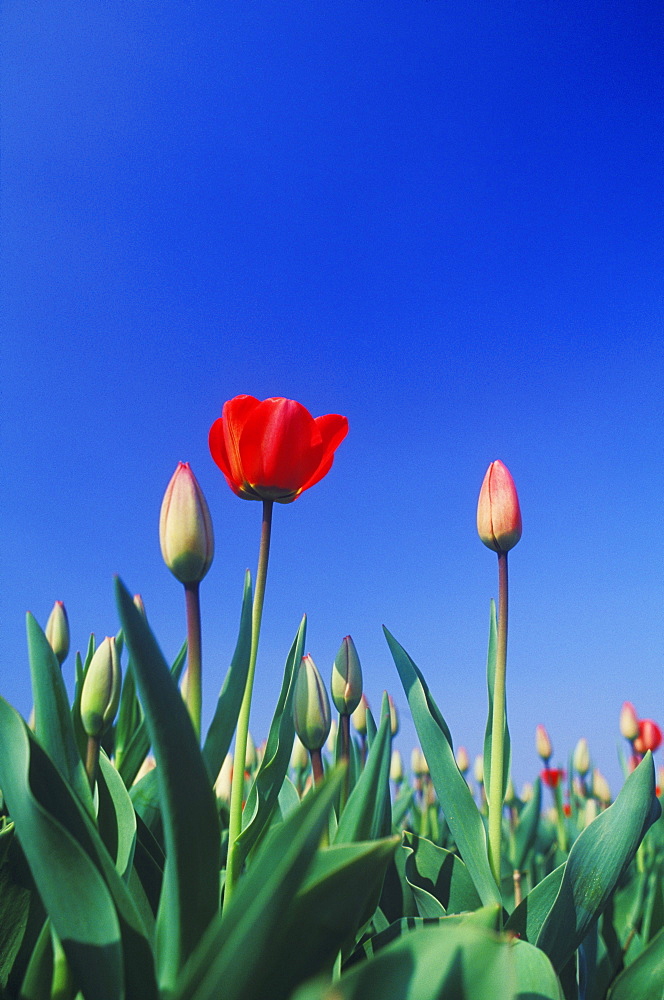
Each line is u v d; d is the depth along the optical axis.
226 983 0.18
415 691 0.47
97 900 0.24
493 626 0.51
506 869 0.84
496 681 0.44
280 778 0.40
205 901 0.25
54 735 0.32
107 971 0.24
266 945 0.18
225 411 0.42
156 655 0.25
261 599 0.41
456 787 0.44
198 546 0.33
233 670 0.39
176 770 0.25
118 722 0.59
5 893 0.33
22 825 0.25
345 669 0.48
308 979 0.22
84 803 0.32
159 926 0.29
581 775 1.04
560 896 0.37
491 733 0.50
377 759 0.37
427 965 0.18
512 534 0.44
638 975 0.40
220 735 0.38
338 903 0.22
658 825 0.85
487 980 0.18
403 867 0.49
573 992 0.42
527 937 0.39
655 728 1.01
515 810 0.93
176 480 0.34
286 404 0.41
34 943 0.33
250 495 0.42
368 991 0.18
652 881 0.65
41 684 0.33
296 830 0.19
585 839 0.39
